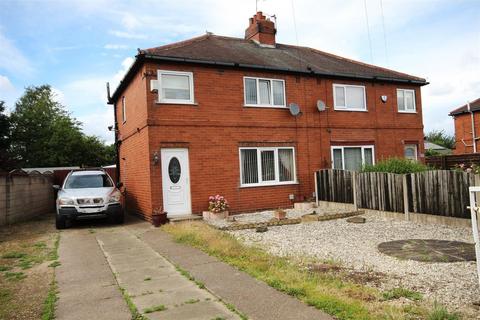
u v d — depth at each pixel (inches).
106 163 1792.6
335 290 201.6
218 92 550.9
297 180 609.9
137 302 200.5
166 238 383.9
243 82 571.8
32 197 619.2
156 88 500.7
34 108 1920.5
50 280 250.2
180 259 292.4
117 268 276.1
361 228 407.8
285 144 604.1
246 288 213.3
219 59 550.6
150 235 408.5
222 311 182.1
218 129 547.5
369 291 201.5
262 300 192.7
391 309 172.7
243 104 569.3
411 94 744.3
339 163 655.8
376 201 492.4
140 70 534.0
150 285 230.5
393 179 466.0
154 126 504.1
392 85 717.3
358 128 673.0
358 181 524.1
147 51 512.1
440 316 162.9
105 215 477.7
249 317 171.8
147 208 515.8
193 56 536.7
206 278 237.3
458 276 227.8
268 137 588.1
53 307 197.9
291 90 613.9
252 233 395.9
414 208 438.3
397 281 221.9
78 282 243.6
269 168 590.9
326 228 414.0
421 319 164.1
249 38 759.7
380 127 696.4
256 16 738.2
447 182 402.0
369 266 256.5
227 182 550.3
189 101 530.0
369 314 168.4
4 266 289.9
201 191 530.6
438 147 1621.6
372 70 740.7
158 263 285.7
